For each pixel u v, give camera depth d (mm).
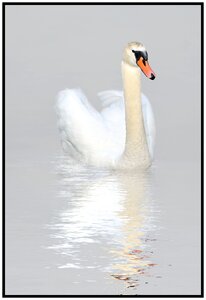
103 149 19719
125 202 16188
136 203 16094
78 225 14547
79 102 20609
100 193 16938
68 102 20562
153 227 14406
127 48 19156
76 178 18406
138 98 19250
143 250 13039
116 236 13836
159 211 15500
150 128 20438
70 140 20172
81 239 13688
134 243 13375
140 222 14727
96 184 17797
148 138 20266
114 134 20062
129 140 19219
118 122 20469
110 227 14391
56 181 18000
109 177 18547
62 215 15172
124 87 19328
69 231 14141
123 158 19266
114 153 19594
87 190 17203
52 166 19453
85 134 19906
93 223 14656
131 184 17812
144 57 18875
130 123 19219
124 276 11953
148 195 16781
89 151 19781
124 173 18984
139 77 19266
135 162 19188
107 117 20688
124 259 12656
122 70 19344
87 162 19797
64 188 17375
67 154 20516
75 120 20141
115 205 15938
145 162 19250
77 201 16250
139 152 19203
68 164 19719
